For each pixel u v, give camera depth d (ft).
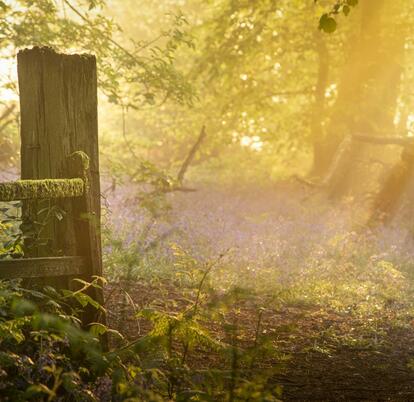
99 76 38.01
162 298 29.35
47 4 36.06
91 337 14.83
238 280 34.17
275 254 40.60
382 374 22.76
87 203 17.60
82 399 14.58
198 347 22.76
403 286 36.81
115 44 38.42
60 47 37.06
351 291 35.04
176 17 40.55
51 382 15.12
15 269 16.43
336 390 20.56
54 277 17.52
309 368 22.76
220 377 15.05
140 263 32.42
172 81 40.06
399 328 29.48
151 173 40.50
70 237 17.60
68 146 17.78
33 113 17.83
